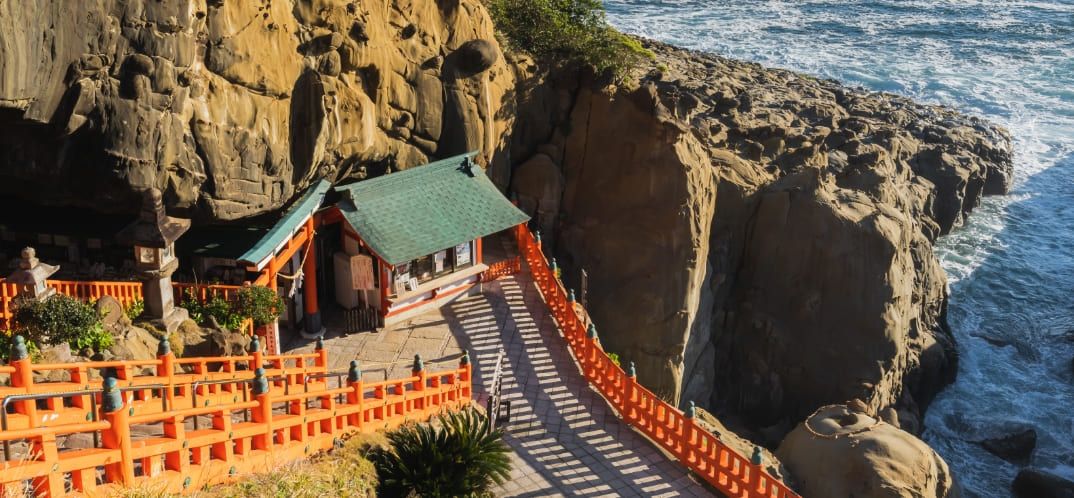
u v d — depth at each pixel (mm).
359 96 31234
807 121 49750
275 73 27578
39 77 21766
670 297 38844
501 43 40625
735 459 25156
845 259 40562
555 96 41469
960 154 56031
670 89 43781
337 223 32750
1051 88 74438
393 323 31750
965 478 39875
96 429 14812
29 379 16219
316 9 29047
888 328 40531
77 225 27766
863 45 85125
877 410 40281
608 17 95062
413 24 34250
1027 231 56469
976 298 51375
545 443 26125
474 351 30422
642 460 25625
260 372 18547
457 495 21266
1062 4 97125
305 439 20297
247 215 27797
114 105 23391
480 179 33906
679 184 38812
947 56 81875
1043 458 41062
